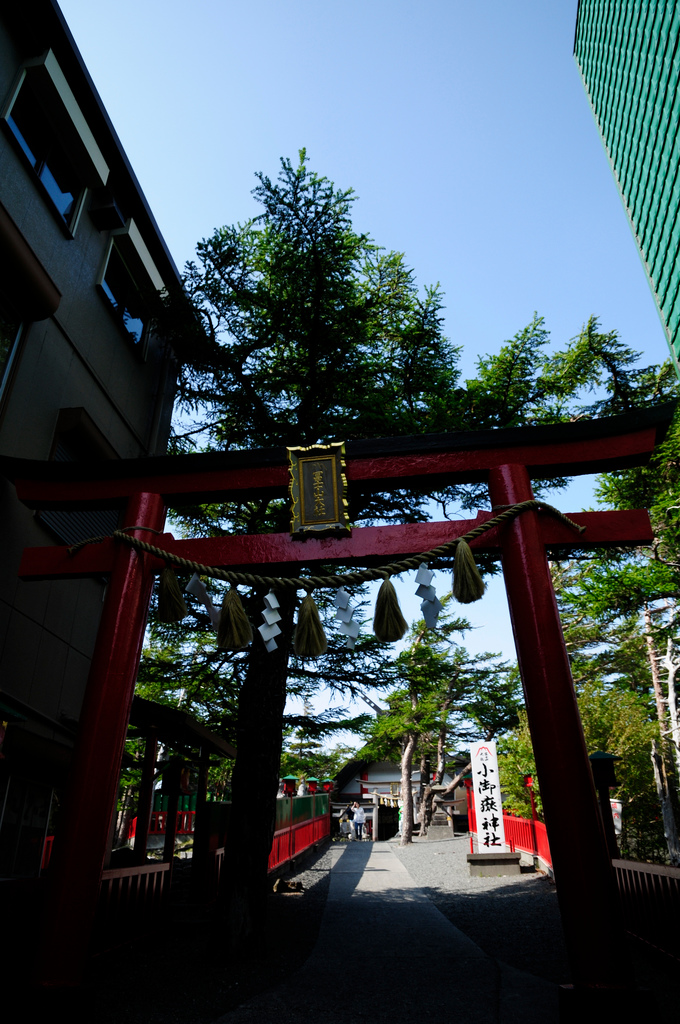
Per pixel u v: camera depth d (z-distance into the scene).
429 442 5.28
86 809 4.18
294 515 5.14
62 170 8.60
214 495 5.55
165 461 5.52
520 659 4.50
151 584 5.21
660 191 6.86
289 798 14.28
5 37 7.40
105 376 9.24
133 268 10.30
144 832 8.12
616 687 17.75
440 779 25.67
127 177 9.66
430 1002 4.80
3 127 7.12
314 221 8.38
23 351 7.33
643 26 6.88
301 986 5.30
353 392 8.91
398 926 8.16
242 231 9.49
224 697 10.17
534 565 4.66
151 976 5.44
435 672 9.33
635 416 5.13
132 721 8.25
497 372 8.95
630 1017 3.42
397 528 5.07
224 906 6.46
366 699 9.46
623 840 13.19
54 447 7.71
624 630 19.02
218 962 6.03
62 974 3.78
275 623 4.62
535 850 12.75
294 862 14.04
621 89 7.78
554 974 5.71
